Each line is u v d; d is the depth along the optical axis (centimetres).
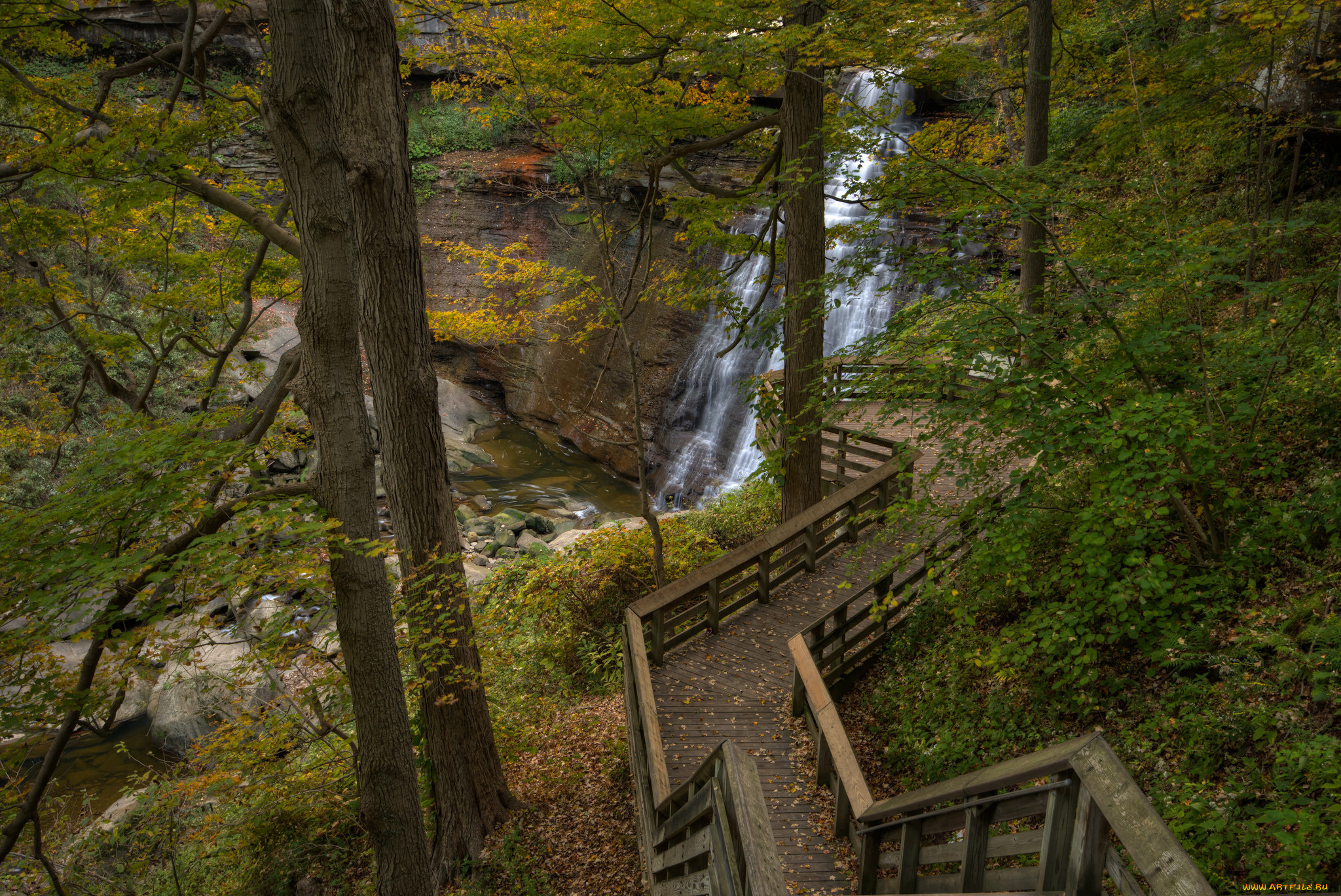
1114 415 530
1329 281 547
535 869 764
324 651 763
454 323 1078
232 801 890
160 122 650
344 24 686
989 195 680
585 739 970
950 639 748
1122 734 534
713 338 2234
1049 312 630
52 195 998
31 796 540
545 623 1217
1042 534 708
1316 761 398
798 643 725
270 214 809
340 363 529
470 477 2336
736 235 1170
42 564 473
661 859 549
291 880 895
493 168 2705
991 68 1081
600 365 2453
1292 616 505
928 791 398
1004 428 586
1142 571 516
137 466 521
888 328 695
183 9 2411
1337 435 632
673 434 2286
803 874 548
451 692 816
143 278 1112
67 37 686
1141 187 781
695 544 1249
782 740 729
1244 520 581
